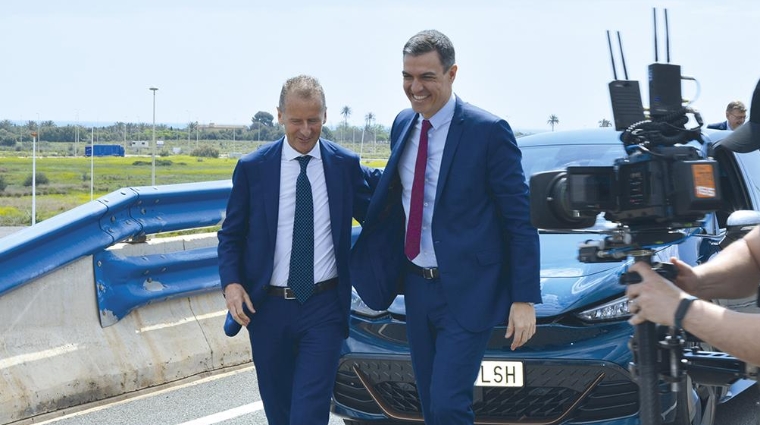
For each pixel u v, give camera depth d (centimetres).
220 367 683
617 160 254
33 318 589
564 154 584
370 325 480
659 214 240
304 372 424
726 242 330
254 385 651
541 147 597
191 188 672
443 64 397
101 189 10862
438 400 395
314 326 428
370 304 425
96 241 611
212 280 695
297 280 423
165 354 648
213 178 13538
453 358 396
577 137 601
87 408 595
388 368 472
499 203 400
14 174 13150
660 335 252
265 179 427
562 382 445
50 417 576
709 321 224
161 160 18812
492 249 401
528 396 451
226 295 428
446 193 402
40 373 579
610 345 442
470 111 404
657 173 242
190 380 660
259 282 427
